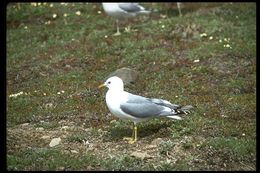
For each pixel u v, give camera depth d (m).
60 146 13.80
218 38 22.12
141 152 13.16
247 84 17.98
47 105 16.98
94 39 23.05
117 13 23.14
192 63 19.95
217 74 18.92
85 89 18.20
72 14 26.72
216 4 27.22
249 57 20.28
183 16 24.84
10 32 25.17
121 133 14.37
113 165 12.51
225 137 13.85
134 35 23.05
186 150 13.15
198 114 15.39
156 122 14.91
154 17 26.02
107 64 20.58
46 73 20.20
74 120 15.64
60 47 22.62
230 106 16.03
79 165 12.50
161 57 20.58
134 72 18.95
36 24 26.08
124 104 13.33
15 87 19.09
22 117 15.96
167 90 17.78
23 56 22.05
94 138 14.22
